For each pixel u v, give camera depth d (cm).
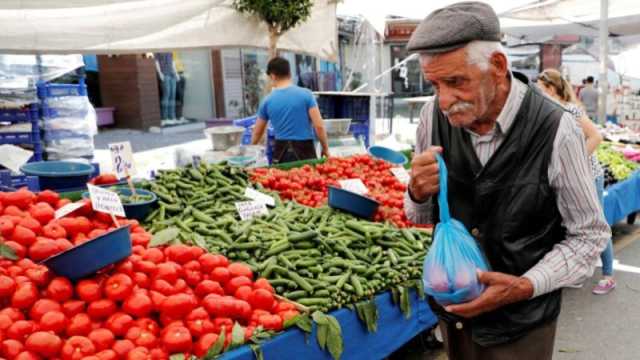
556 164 168
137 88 1452
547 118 169
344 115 785
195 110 1633
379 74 1002
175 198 366
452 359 210
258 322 249
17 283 224
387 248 344
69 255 224
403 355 393
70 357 206
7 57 650
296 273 289
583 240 170
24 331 209
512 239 176
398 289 308
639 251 637
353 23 1543
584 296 504
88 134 684
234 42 621
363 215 388
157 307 236
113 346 217
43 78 680
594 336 423
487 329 188
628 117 1280
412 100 1520
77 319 219
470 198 183
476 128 178
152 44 566
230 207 370
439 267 175
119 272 237
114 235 231
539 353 189
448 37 152
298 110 578
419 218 208
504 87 168
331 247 324
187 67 1593
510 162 172
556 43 1586
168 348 222
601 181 505
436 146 191
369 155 565
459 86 158
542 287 169
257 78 1750
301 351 255
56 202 310
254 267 290
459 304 176
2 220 257
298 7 620
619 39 1441
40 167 394
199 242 303
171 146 1217
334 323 265
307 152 590
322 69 1789
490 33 155
